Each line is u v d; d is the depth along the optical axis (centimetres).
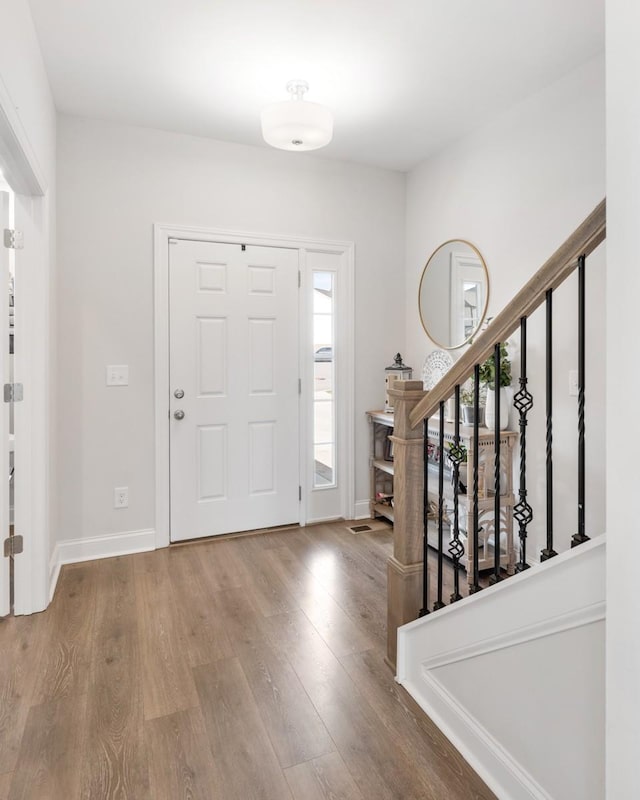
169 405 324
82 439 302
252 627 226
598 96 239
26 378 236
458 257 330
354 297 371
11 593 247
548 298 131
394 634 194
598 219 116
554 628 121
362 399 379
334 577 279
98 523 307
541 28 219
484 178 309
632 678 90
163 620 232
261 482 352
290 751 155
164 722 167
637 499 88
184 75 255
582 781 115
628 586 90
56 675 191
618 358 90
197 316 329
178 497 329
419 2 202
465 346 324
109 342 306
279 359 353
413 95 275
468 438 271
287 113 241
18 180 218
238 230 334
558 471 262
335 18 212
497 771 141
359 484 381
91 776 145
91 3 202
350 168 367
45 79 245
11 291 299
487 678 146
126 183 307
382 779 145
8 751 154
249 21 214
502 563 285
